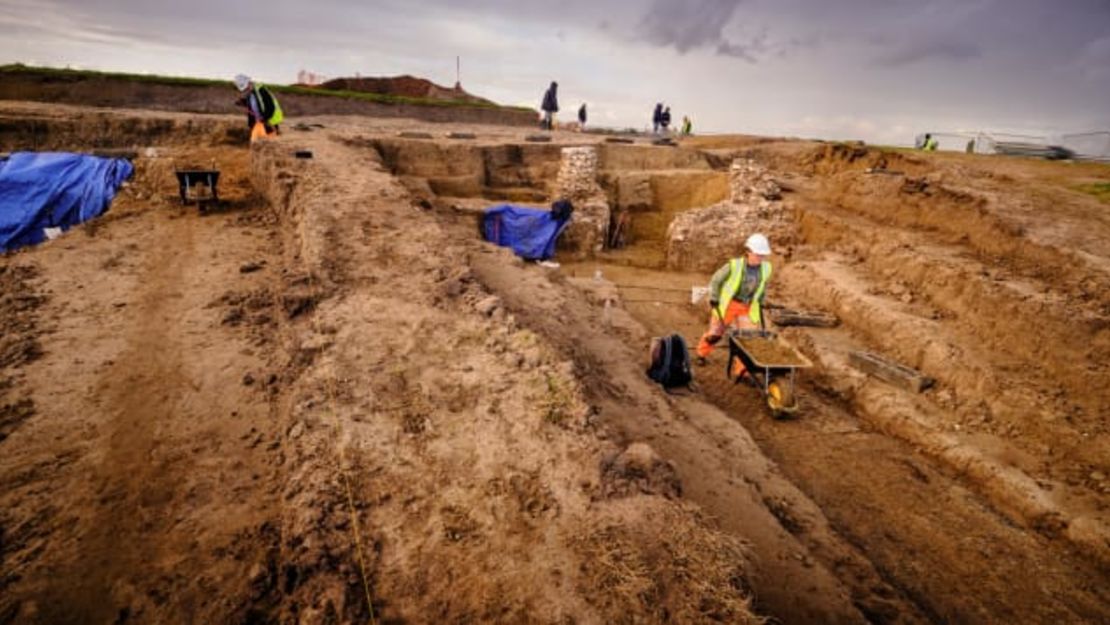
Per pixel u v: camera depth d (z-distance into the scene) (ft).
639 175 58.39
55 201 28.76
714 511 13.19
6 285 19.92
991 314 24.56
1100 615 14.25
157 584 9.41
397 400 13.21
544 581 8.90
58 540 10.12
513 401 13.35
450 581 8.92
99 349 16.20
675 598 8.73
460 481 10.97
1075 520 16.26
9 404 13.57
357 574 8.99
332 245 20.94
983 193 33.99
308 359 14.93
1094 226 29.25
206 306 18.99
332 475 10.88
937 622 13.79
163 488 11.41
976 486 18.80
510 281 25.46
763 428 21.76
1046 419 19.47
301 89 81.71
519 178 59.57
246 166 36.22
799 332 28.73
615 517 10.17
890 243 32.68
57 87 61.82
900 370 23.39
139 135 42.86
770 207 44.75
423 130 72.18
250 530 10.50
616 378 19.31
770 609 10.50
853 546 15.37
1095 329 20.97
